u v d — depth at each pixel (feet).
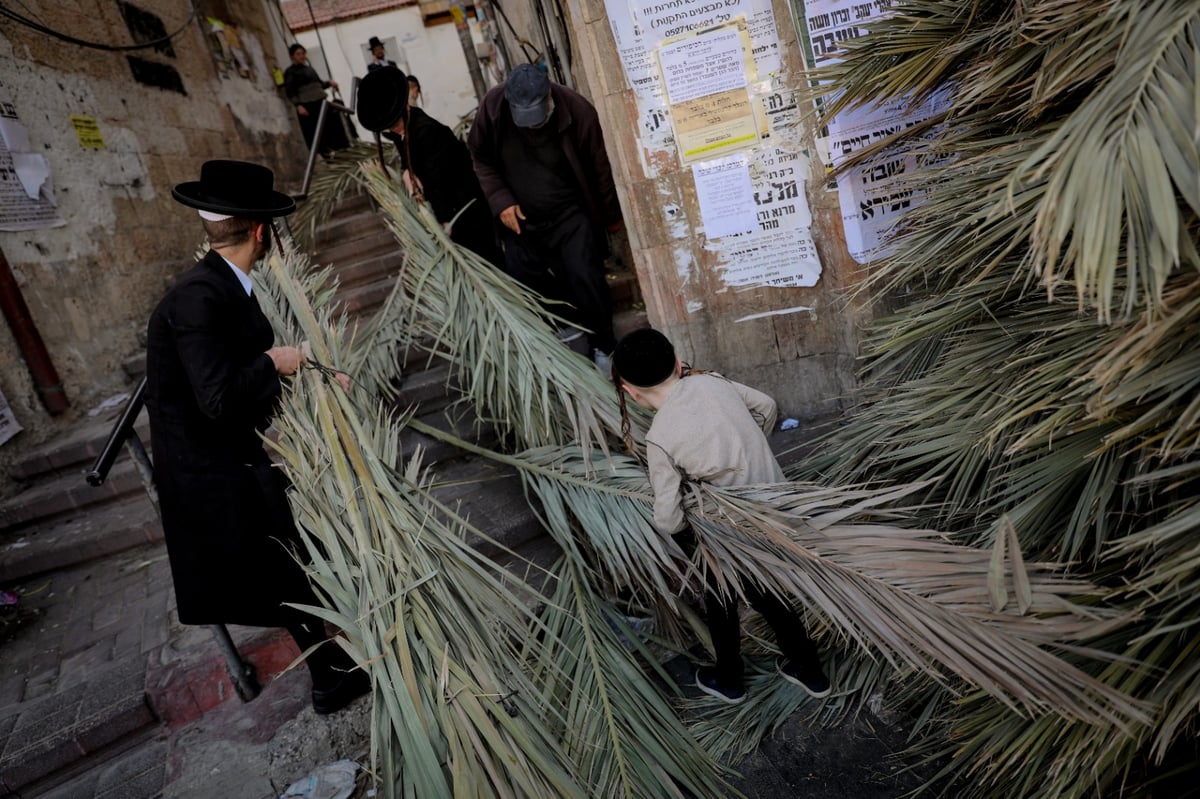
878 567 5.51
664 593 7.43
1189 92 3.89
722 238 10.61
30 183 15.48
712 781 6.53
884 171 9.34
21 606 11.62
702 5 9.56
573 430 9.25
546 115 10.62
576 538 9.11
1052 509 5.64
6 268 14.28
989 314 6.58
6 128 14.99
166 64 22.18
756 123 9.96
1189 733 4.68
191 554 7.29
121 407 15.74
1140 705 4.17
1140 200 3.94
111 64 19.33
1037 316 6.28
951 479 6.97
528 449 9.62
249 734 8.20
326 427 7.36
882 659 7.09
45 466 13.96
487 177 11.59
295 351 7.88
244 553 7.31
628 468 8.46
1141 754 4.85
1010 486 5.88
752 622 8.13
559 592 8.23
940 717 6.27
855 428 8.16
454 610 6.27
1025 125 6.20
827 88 7.72
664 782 6.32
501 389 9.87
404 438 12.21
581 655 7.40
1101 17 4.62
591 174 11.44
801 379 11.25
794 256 10.49
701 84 9.90
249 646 9.02
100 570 12.26
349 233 20.83
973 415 6.66
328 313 10.63
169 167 21.07
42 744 8.23
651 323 11.45
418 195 11.99
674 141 10.22
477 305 10.19
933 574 5.30
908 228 8.00
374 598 6.29
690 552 7.45
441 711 5.48
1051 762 5.17
